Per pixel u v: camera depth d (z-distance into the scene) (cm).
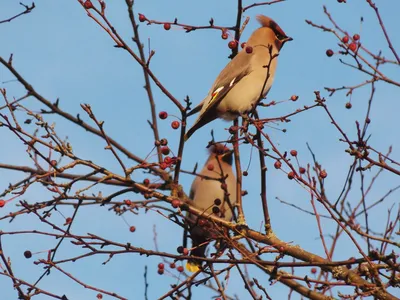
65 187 943
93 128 1072
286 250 1021
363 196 985
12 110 930
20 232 912
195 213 997
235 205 1086
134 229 1016
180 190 1014
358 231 880
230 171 1312
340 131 942
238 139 995
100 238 921
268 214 1062
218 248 1036
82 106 948
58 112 1050
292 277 912
